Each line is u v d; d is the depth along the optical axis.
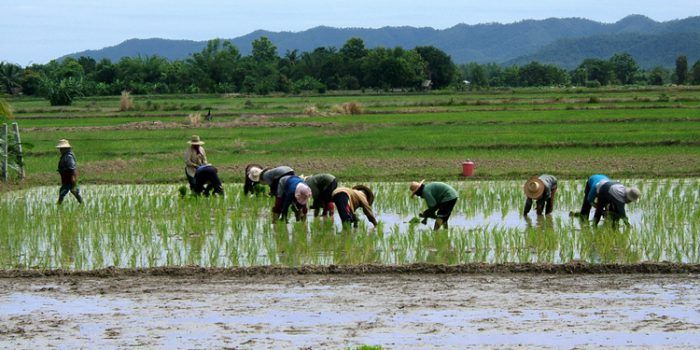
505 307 18.17
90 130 75.06
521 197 34.00
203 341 16.08
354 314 17.81
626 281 20.38
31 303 19.12
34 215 29.95
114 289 20.31
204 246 24.88
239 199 33.34
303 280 20.97
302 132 69.25
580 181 39.22
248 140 62.06
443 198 26.64
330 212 28.95
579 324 16.81
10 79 179.75
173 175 43.56
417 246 24.20
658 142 53.44
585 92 151.50
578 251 23.41
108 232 27.02
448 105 107.81
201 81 197.00
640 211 30.06
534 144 53.75
